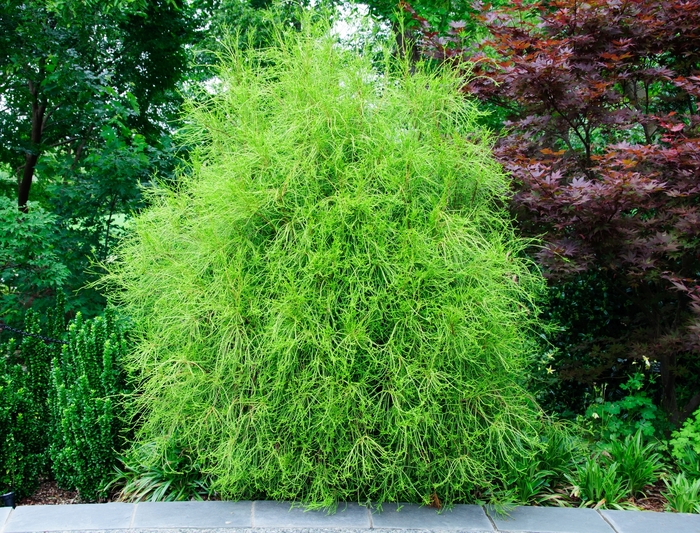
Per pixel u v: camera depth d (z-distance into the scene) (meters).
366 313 2.96
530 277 3.54
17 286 6.07
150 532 2.83
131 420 3.66
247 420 3.10
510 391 3.34
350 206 3.04
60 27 7.86
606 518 3.05
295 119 3.26
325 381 2.89
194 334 3.23
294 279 3.06
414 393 3.03
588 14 4.29
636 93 4.78
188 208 3.62
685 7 4.02
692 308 3.97
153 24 9.06
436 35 4.98
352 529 2.89
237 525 2.91
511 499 3.19
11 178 10.17
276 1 4.74
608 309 5.05
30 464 3.38
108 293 5.23
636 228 4.14
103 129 7.15
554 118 4.65
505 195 3.91
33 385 3.94
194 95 3.88
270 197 3.09
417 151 3.26
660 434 4.09
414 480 3.22
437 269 3.03
